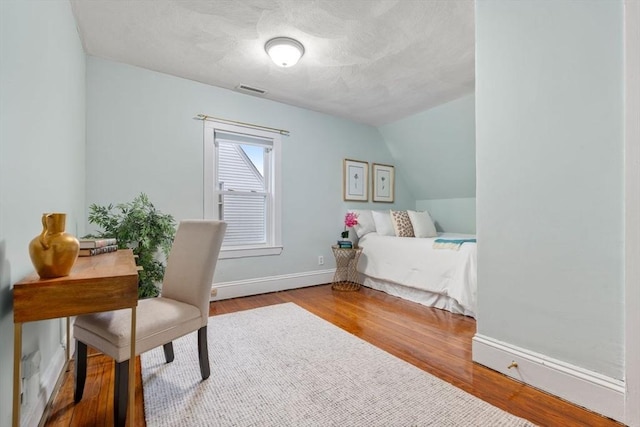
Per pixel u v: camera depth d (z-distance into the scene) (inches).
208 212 120.0
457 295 106.4
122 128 103.2
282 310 110.7
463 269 106.7
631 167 47.5
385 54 95.5
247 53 96.3
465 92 126.5
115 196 102.0
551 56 57.0
